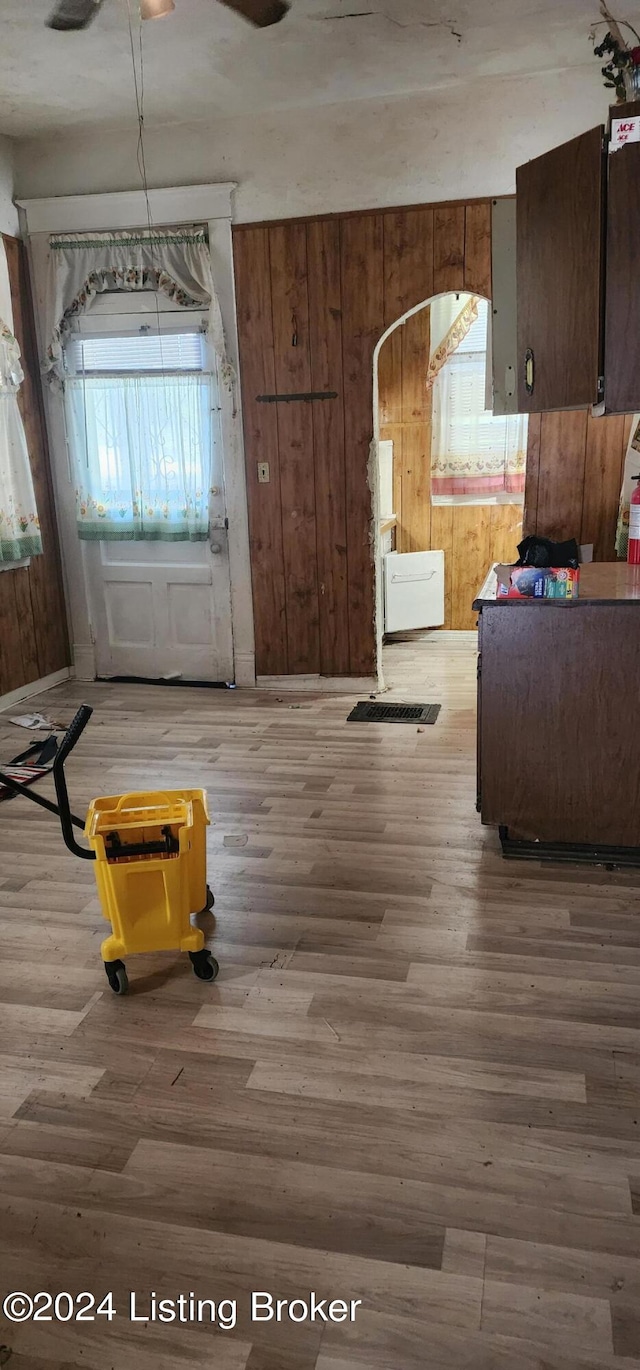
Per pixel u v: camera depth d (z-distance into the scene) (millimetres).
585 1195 1678
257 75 3930
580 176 2613
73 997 2336
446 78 4059
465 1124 1856
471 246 4328
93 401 4988
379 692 5008
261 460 4840
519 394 3141
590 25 3525
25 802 3623
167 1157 1795
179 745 4234
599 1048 2074
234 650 5172
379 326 4539
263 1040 2137
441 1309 1469
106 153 4664
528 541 3090
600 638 2787
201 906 2572
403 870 2945
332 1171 1748
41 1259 1584
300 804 3502
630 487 4051
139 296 4816
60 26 3375
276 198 4496
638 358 2604
